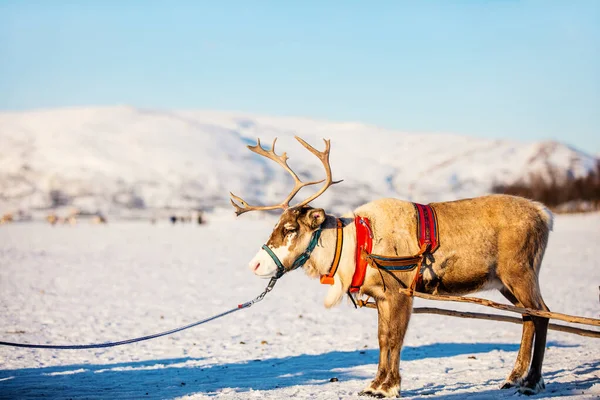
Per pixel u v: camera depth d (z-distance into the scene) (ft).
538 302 25.30
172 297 61.87
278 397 24.85
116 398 25.18
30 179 583.99
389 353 25.41
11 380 29.35
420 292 25.14
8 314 50.14
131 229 210.59
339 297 26.22
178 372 31.45
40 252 113.70
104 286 69.31
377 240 25.54
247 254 113.70
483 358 34.24
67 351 37.27
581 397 22.79
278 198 574.56
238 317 50.72
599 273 80.43
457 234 25.40
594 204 320.70
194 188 573.33
